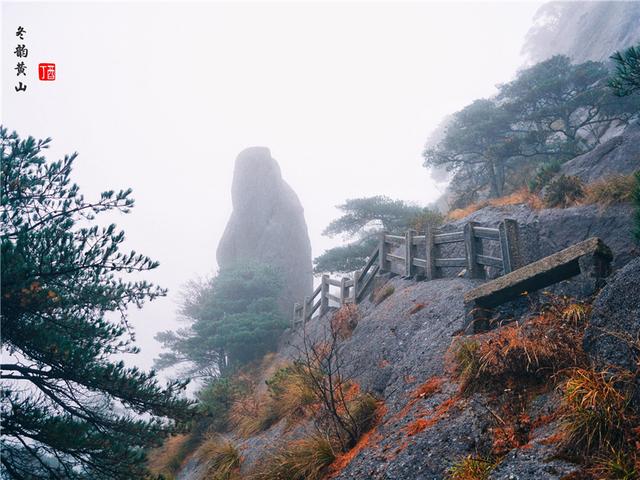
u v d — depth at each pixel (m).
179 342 22.91
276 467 5.86
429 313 7.63
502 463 3.35
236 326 20.23
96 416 6.18
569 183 9.45
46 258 5.40
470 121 22.25
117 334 6.24
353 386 7.21
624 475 2.69
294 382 8.73
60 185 6.31
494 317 6.00
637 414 3.08
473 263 8.21
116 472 5.70
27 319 5.46
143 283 6.64
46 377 5.72
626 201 7.88
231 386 13.27
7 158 6.01
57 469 5.68
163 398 6.27
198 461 9.82
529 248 8.78
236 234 34.06
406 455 4.27
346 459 5.18
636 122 11.53
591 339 3.84
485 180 23.72
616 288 3.76
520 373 4.33
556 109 18.83
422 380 5.77
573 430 3.14
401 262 11.11
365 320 9.61
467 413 4.33
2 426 5.12
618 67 4.95
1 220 5.75
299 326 17.36
